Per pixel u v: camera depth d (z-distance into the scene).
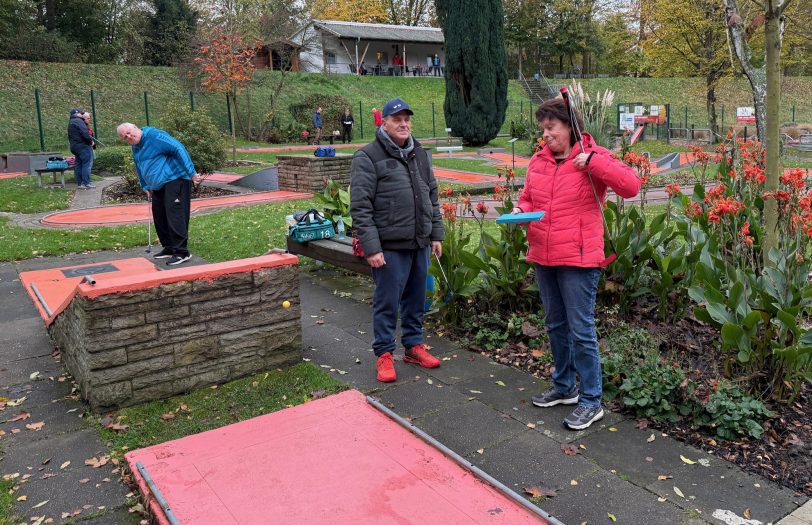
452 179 16.39
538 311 5.02
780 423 3.35
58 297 5.65
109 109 30.83
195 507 2.69
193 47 30.66
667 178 16.20
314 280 6.89
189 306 3.86
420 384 4.08
